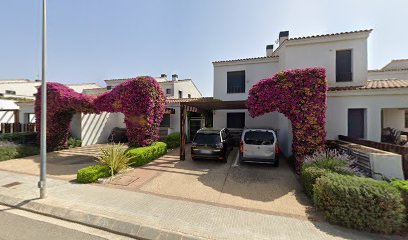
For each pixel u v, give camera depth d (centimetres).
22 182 629
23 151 1042
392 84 977
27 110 1720
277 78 758
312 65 1124
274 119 1356
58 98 1133
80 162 923
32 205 469
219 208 466
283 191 581
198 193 560
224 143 903
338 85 1096
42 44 526
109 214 424
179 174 733
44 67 522
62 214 431
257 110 794
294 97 730
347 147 712
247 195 550
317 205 452
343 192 393
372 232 372
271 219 417
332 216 400
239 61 1452
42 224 399
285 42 1167
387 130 1105
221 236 353
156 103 1005
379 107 897
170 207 466
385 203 368
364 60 1064
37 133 1202
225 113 1476
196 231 368
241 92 1471
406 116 1213
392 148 596
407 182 425
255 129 848
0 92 2580
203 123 1697
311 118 709
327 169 537
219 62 1495
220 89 1508
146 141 958
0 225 392
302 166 628
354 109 956
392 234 366
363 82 1062
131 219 405
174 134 1424
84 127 1448
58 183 621
